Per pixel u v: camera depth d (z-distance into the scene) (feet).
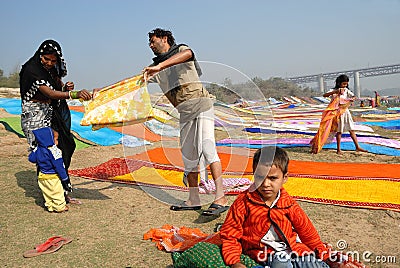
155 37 14.14
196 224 12.94
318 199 14.92
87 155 23.40
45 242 11.20
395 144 27.73
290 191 16.01
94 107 14.39
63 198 13.94
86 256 10.62
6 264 10.19
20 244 11.37
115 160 21.67
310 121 43.24
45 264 10.19
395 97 145.48
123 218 13.42
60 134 14.56
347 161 22.97
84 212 13.97
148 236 11.68
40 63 13.89
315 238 9.10
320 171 19.43
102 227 12.62
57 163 13.71
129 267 10.01
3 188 16.37
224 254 8.73
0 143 23.93
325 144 27.58
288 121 43.04
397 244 11.31
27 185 16.87
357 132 34.71
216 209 13.15
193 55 13.80
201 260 8.77
